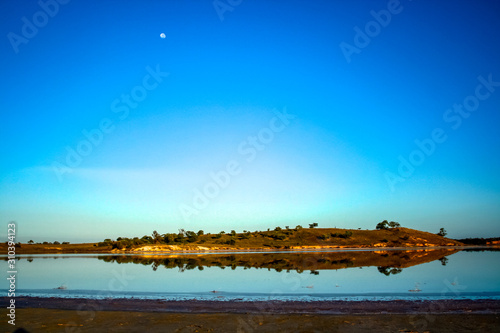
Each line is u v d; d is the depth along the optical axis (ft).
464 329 36.58
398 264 116.26
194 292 62.80
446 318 41.24
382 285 68.64
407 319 40.98
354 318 41.81
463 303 49.78
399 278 79.30
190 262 139.03
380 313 44.45
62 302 53.52
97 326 38.93
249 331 36.73
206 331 36.78
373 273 89.51
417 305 48.93
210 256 189.26
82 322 40.83
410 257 153.79
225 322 40.45
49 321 41.37
